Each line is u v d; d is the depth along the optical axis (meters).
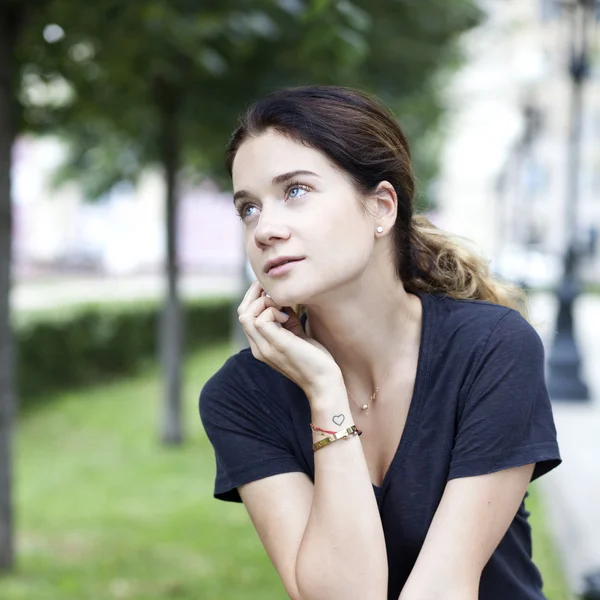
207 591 4.50
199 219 33.97
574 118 10.06
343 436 1.53
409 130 10.40
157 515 6.12
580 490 6.15
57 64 5.46
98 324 12.12
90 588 4.51
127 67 5.83
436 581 1.47
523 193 18.61
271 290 1.54
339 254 1.52
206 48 5.52
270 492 1.65
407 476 1.57
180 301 8.60
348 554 1.48
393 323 1.63
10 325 4.70
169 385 8.58
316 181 1.51
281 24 5.78
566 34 10.27
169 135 7.93
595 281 36.50
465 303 1.67
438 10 7.63
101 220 36.47
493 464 1.51
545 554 4.77
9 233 4.63
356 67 6.99
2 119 4.53
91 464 7.82
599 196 36.88
